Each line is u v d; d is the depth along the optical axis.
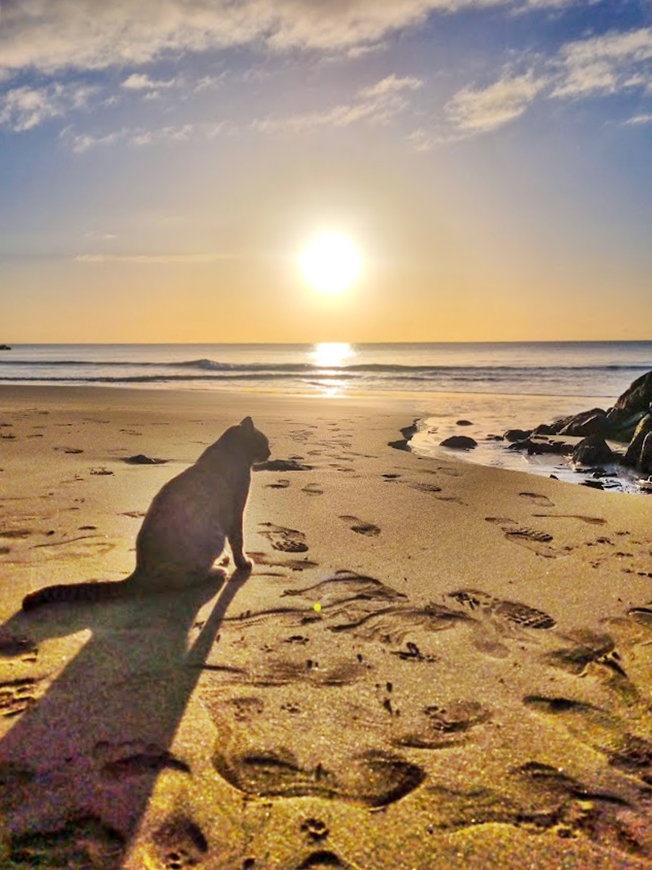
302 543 4.91
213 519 4.22
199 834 2.06
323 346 166.50
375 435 10.99
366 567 4.42
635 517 5.84
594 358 56.16
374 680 2.99
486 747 2.53
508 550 4.82
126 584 3.79
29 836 2.02
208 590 3.99
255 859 1.97
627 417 12.44
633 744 2.57
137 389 21.44
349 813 2.17
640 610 3.79
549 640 3.42
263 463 7.93
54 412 13.17
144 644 3.25
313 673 3.03
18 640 3.24
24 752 2.39
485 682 3.00
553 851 2.04
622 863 2.00
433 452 10.23
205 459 4.43
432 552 4.74
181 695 2.80
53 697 2.75
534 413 16.14
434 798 2.25
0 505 5.53
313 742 2.53
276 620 3.59
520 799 2.25
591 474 8.88
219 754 2.43
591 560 4.63
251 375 32.84
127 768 2.33
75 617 3.54
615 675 3.09
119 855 1.96
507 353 76.19
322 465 8.03
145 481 6.50
